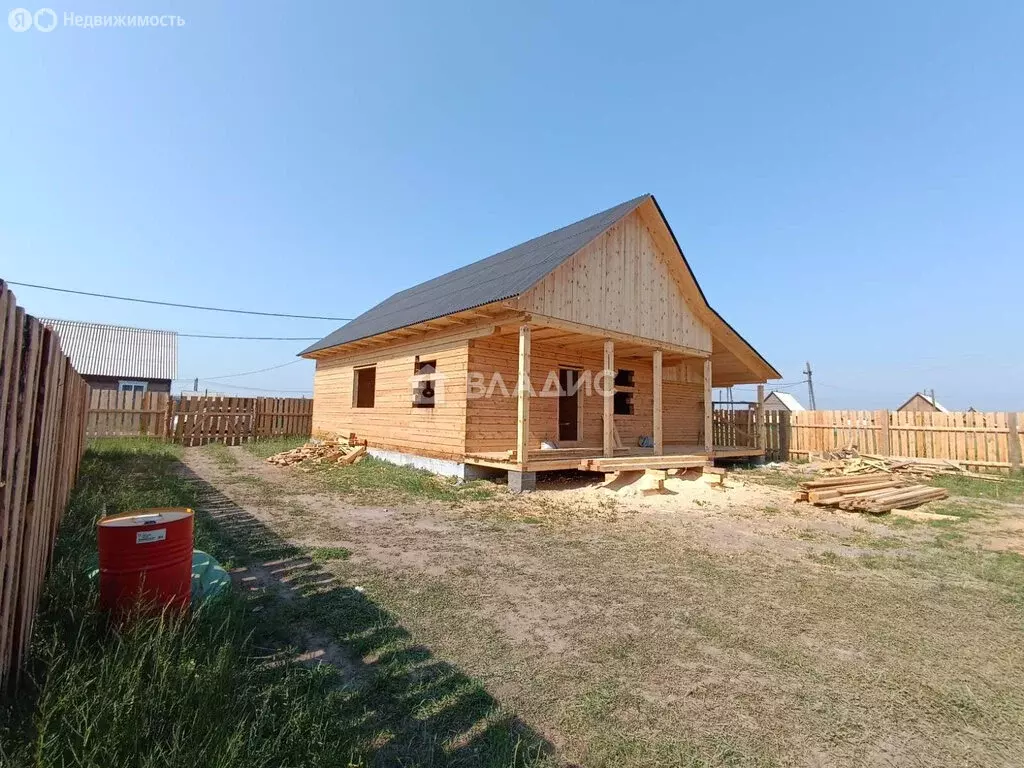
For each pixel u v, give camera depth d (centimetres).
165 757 194
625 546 596
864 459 1395
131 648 262
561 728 252
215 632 319
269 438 1877
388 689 280
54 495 394
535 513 766
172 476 959
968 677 312
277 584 436
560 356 1315
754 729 255
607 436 1123
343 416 1580
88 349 2783
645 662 321
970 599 440
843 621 391
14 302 223
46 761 185
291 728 233
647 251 1267
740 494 970
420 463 1177
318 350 1648
